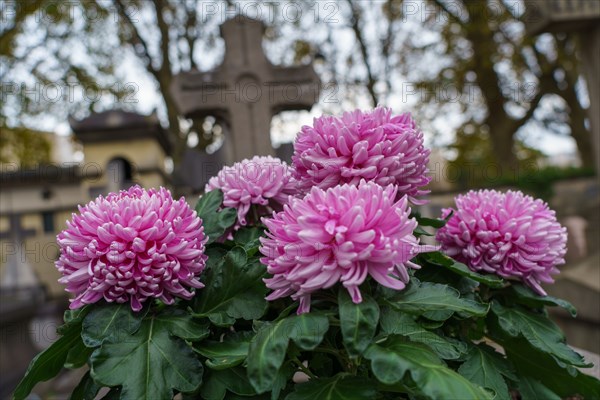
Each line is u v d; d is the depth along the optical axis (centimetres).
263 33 435
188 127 1135
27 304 596
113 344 91
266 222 89
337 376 89
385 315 91
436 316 98
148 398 86
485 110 1412
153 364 90
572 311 117
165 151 780
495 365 111
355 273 81
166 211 99
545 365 119
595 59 524
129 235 93
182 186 431
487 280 105
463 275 110
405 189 103
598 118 530
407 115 109
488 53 1208
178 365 91
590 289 313
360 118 106
